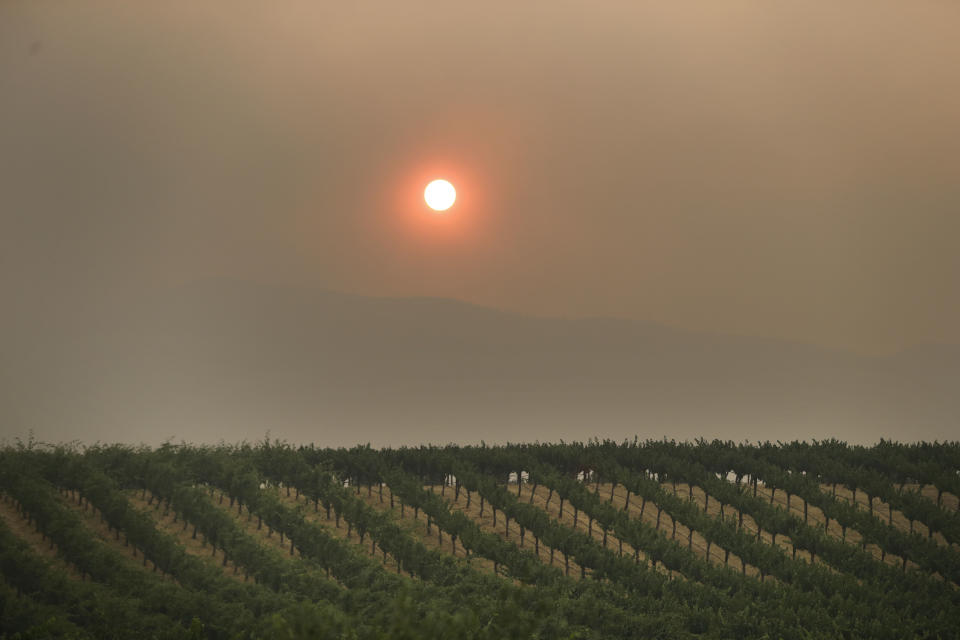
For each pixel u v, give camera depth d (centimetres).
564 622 6216
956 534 8750
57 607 6212
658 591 7581
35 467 9056
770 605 7062
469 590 7106
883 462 10838
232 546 8012
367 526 8719
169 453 9806
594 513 9275
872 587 7662
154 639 5722
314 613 3662
